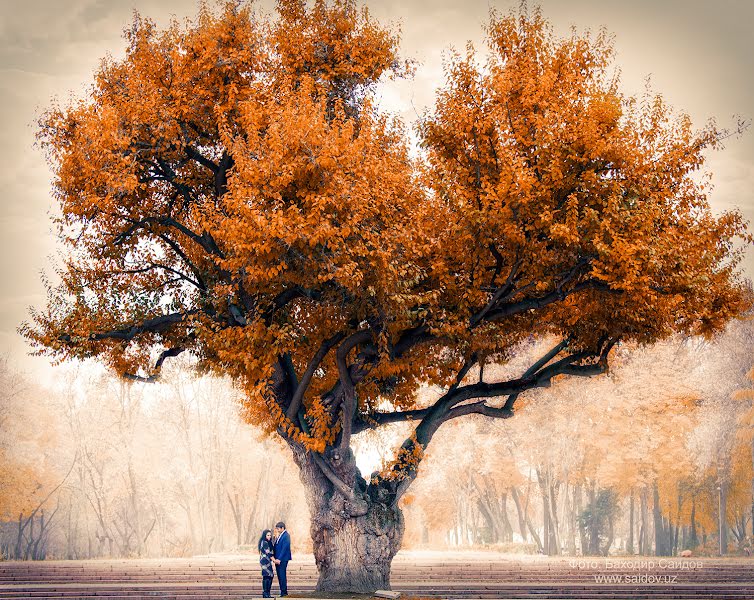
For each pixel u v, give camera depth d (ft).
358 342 52.75
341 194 46.21
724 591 76.33
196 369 63.36
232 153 50.03
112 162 53.21
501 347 58.65
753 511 166.91
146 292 62.80
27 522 196.24
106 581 86.79
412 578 91.56
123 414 192.24
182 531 215.10
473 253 51.52
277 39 58.54
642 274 48.16
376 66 59.72
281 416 53.47
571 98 51.13
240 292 54.70
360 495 56.54
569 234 47.01
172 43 57.26
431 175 51.08
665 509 162.09
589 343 59.00
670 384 147.74
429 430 60.54
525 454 162.40
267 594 55.62
